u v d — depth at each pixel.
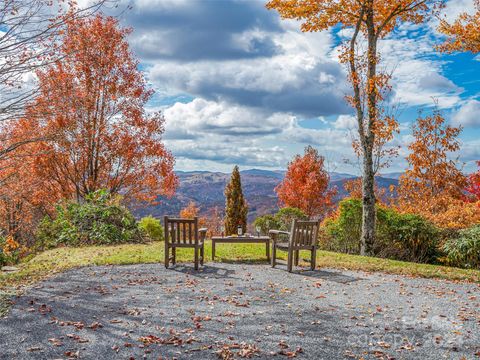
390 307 6.56
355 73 13.44
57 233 14.90
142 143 20.02
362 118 13.58
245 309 6.27
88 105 15.95
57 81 7.73
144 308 6.15
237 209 31.14
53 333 4.93
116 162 19.58
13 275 8.52
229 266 9.98
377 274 9.32
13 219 17.42
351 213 14.40
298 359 4.40
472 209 13.75
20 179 12.75
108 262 10.07
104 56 18.44
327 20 14.07
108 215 15.32
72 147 16.52
